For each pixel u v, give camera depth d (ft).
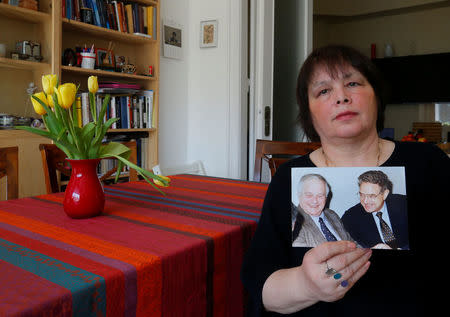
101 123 3.26
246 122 11.68
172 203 4.05
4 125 7.21
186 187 5.13
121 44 10.36
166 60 11.47
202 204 4.02
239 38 11.27
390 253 2.07
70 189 3.24
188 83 12.28
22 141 7.30
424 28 23.57
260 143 6.50
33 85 8.16
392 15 24.41
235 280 3.00
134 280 2.12
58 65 7.87
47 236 2.74
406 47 24.14
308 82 2.27
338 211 1.95
